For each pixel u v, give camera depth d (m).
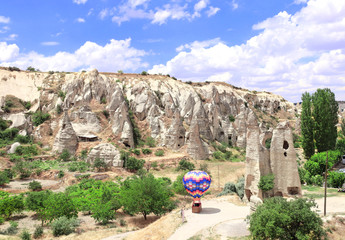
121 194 47.84
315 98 74.81
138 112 105.81
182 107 119.75
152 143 97.00
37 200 43.94
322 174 59.94
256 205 29.77
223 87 148.62
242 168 79.31
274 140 39.94
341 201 36.22
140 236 32.88
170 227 33.56
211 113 111.38
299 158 83.25
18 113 98.94
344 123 99.88
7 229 38.28
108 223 42.94
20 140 89.25
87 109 100.88
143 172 72.50
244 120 114.12
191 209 40.09
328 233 25.64
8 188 59.44
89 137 91.44
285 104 183.50
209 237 28.58
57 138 88.31
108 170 75.00
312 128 72.81
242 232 29.31
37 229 36.84
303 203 24.75
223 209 39.19
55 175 69.00
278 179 39.38
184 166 78.69
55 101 109.94
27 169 70.56
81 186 58.19
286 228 23.77
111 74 136.50
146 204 42.97
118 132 94.19
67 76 123.12
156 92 120.00
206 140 99.06
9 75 119.31
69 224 39.00
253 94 166.75
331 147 73.75
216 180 71.12
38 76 124.56
